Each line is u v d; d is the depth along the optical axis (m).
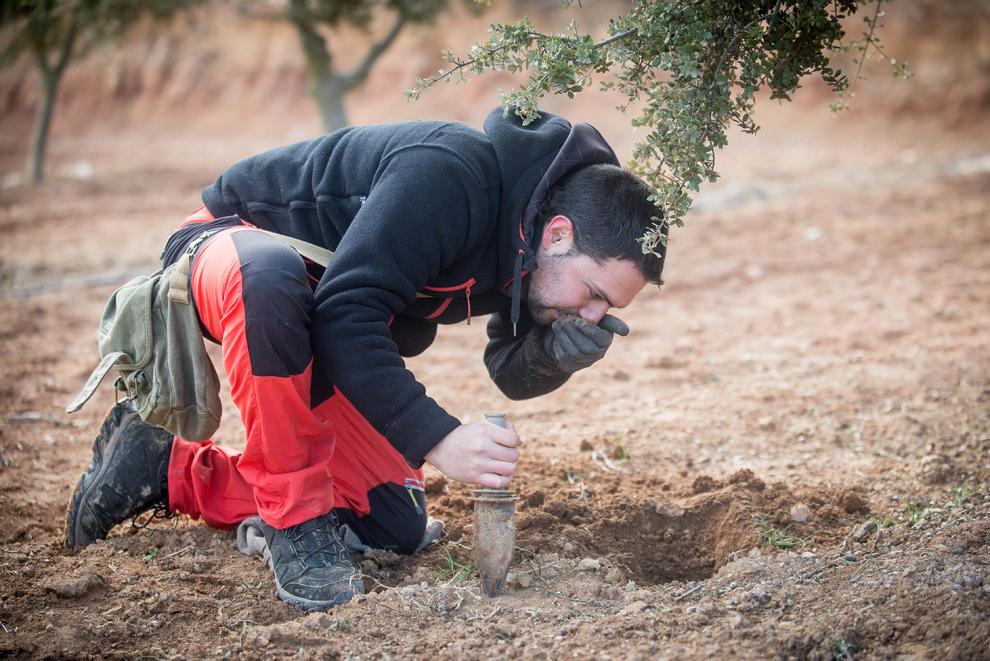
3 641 2.50
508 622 2.57
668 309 6.62
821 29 2.83
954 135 15.61
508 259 2.63
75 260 8.23
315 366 2.90
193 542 3.12
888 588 2.55
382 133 2.71
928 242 8.13
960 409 4.45
